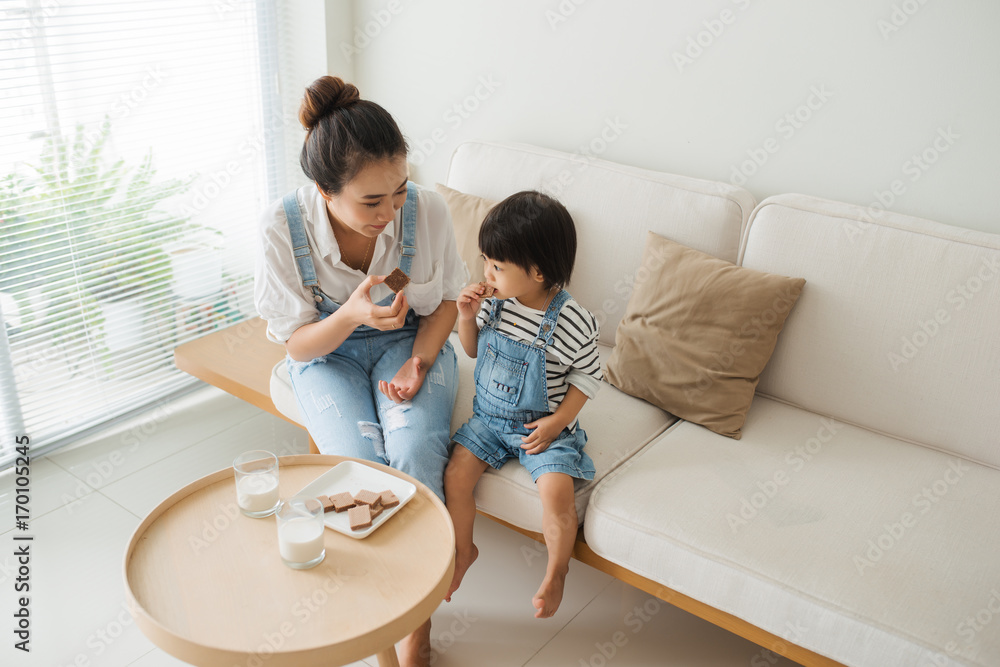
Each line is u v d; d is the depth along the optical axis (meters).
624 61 2.03
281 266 1.56
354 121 1.33
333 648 1.01
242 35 2.35
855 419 1.69
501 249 1.42
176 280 2.33
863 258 1.63
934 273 1.56
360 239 1.59
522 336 1.51
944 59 1.63
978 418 1.55
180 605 1.07
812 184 1.87
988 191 1.66
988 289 1.52
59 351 2.09
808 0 1.73
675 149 2.04
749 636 1.34
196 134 2.29
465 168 2.15
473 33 2.26
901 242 1.60
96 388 2.21
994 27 1.56
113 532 1.87
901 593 1.22
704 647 1.60
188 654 1.01
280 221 1.54
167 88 2.18
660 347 1.73
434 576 1.13
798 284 1.67
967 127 1.64
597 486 1.47
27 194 1.90
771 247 1.73
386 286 1.64
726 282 1.70
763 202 1.76
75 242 2.04
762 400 1.79
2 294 1.92
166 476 2.08
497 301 1.56
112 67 2.01
